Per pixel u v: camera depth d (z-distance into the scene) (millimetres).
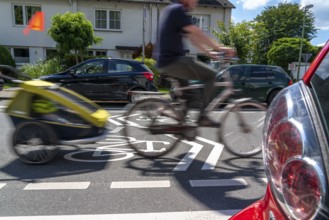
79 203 2996
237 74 10164
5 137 5598
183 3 3814
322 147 1109
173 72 3930
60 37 18188
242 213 1574
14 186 3379
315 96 1327
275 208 1287
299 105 1314
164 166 4082
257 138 4449
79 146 4957
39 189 3307
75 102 4199
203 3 24219
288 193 1146
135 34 23953
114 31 23625
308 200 1054
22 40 22594
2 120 7246
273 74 10438
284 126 1268
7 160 4254
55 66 17688
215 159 4383
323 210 996
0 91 12570
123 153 4629
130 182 3527
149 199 3102
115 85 10172
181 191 3301
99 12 23359
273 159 1286
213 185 3465
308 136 1153
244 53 20922
